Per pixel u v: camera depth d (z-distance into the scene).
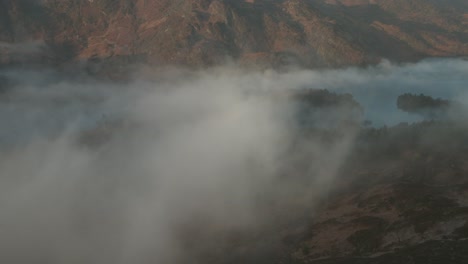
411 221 144.12
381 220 156.50
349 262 128.12
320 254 148.00
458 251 108.75
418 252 115.81
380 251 133.12
